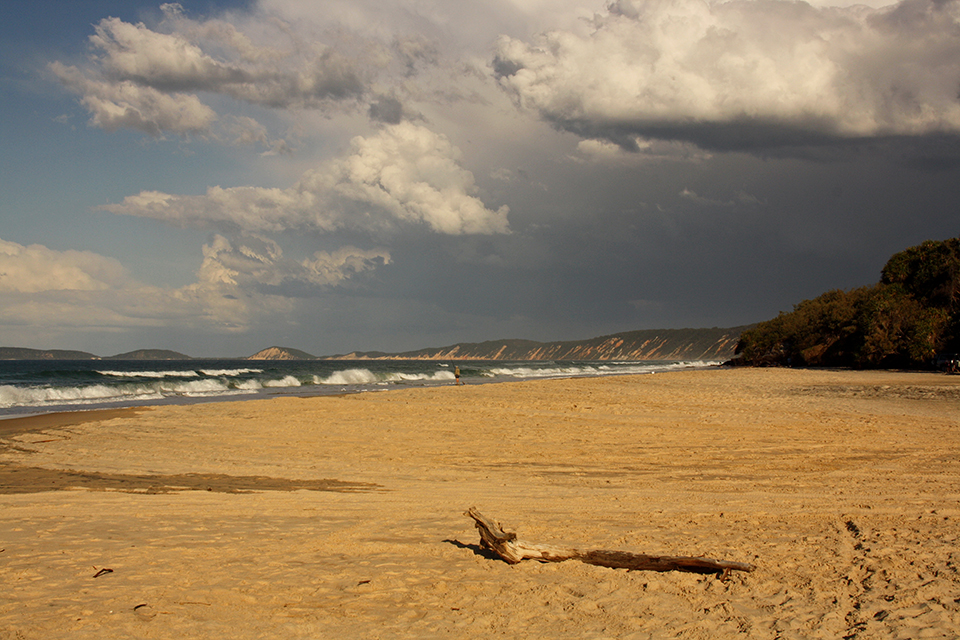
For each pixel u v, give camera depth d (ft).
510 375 221.66
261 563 20.65
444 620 15.88
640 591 17.89
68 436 54.90
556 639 14.62
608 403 78.79
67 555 21.40
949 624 14.75
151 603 16.97
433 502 30.55
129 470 40.32
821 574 18.81
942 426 58.44
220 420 64.23
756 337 309.01
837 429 56.65
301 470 40.22
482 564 20.63
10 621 15.58
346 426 59.67
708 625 15.25
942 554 20.29
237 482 36.32
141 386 123.24
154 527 25.50
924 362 199.52
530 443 50.39
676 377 153.89
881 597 16.66
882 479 35.83
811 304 281.13
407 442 51.11
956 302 206.28
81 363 556.51
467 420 63.36
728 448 47.70
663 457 44.37
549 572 19.80
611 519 26.68
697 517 26.91
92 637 14.71
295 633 15.11
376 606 16.92
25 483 36.04
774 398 86.38
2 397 99.35
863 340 218.79
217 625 15.55
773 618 15.53
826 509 28.09
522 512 28.19
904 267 222.69
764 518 26.55
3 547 22.45
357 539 23.68
